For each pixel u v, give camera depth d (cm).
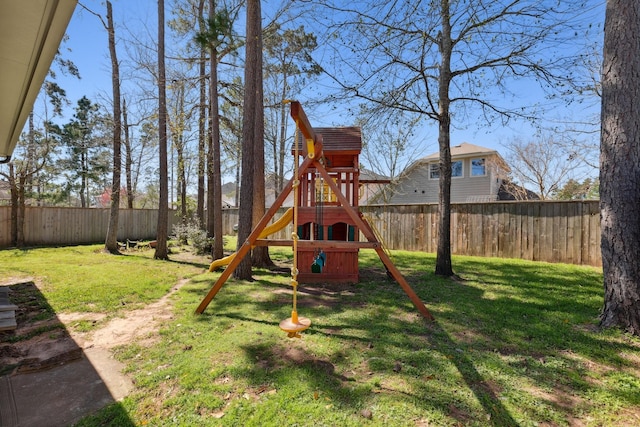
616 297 337
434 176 1767
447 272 620
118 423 197
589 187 1622
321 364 269
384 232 1075
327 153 638
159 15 871
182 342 318
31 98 334
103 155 1541
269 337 327
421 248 998
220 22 651
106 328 358
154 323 373
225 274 416
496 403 212
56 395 230
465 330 346
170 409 210
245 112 621
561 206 755
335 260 607
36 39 229
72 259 835
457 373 252
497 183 1738
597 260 702
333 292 525
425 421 194
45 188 1647
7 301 402
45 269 681
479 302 445
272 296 496
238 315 402
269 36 897
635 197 326
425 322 372
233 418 199
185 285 570
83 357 288
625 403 213
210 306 441
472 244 893
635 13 325
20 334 341
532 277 602
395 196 1911
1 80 294
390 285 571
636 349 292
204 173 1105
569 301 441
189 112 1041
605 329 335
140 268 720
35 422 200
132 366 270
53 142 1177
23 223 1093
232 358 280
